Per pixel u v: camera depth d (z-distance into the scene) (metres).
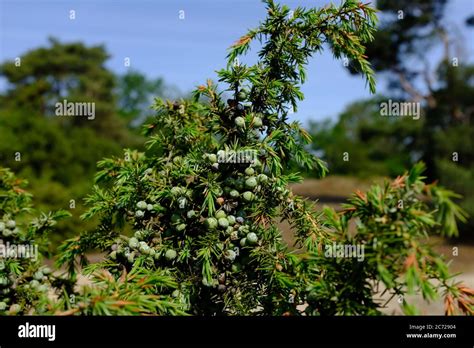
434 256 1.40
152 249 1.87
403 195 1.47
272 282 1.83
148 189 2.00
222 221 1.80
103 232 2.14
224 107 2.01
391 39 16.22
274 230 1.93
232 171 1.92
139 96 24.56
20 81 19.30
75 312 1.47
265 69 2.00
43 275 2.20
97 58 21.23
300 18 2.03
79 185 9.66
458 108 15.85
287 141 2.02
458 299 1.53
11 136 9.85
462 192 12.22
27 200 2.46
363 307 1.50
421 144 15.95
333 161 20.34
